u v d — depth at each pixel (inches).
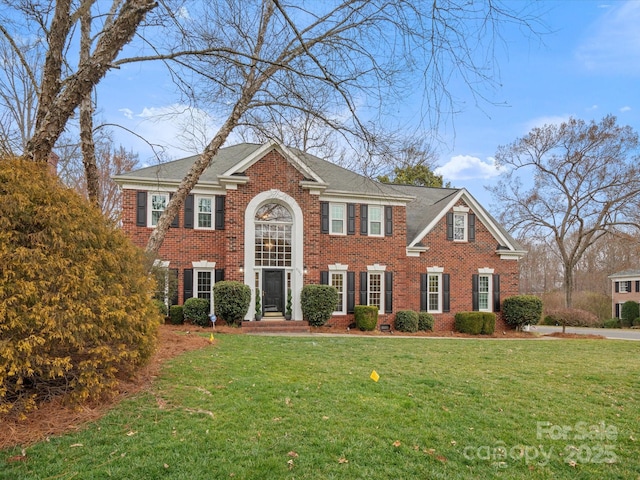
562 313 894.4
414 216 932.0
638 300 1606.8
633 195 1248.2
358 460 175.2
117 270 243.8
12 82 724.7
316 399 248.4
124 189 679.7
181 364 316.2
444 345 533.0
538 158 1395.2
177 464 163.3
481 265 858.1
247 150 816.9
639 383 331.9
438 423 222.5
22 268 193.6
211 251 712.4
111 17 371.9
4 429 188.2
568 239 1994.3
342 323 759.7
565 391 301.3
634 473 179.9
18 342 186.2
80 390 215.8
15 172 210.1
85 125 398.6
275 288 735.1
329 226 770.8
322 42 312.3
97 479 151.2
